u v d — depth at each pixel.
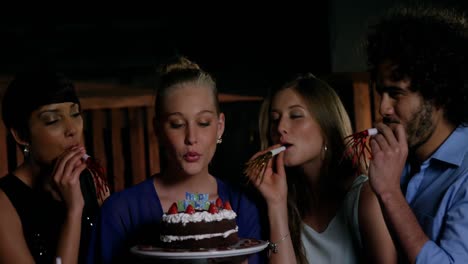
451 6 4.46
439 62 2.16
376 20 4.55
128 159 4.17
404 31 2.21
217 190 2.44
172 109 2.28
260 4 5.13
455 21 2.30
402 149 2.16
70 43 5.19
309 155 2.51
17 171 2.38
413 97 2.16
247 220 2.41
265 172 2.44
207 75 2.38
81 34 5.19
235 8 5.21
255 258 2.35
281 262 2.37
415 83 2.14
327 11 4.58
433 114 2.19
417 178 2.29
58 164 2.29
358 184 2.49
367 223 2.40
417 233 2.10
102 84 4.69
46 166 2.36
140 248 2.14
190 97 2.28
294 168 2.61
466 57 2.21
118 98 3.99
